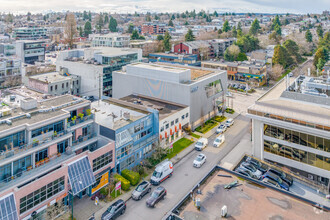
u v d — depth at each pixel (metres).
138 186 48.41
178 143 68.44
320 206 32.34
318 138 49.34
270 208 32.12
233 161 60.19
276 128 54.12
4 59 115.12
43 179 39.00
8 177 38.66
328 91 61.53
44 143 42.84
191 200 33.53
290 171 53.94
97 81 98.75
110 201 46.25
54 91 91.94
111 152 49.88
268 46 186.25
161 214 43.34
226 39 199.38
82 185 43.50
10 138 40.44
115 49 120.19
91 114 52.38
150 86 79.50
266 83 134.88
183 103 74.12
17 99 64.12
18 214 36.38
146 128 59.91
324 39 197.25
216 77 85.56
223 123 83.06
